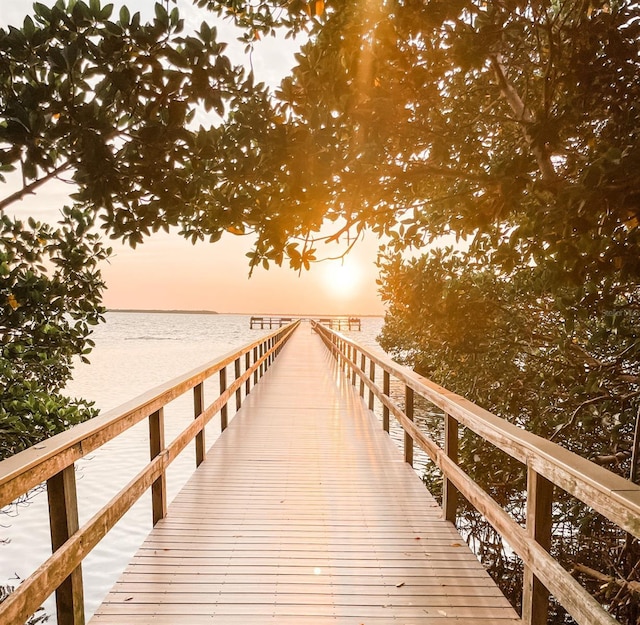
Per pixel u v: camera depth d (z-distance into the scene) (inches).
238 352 297.1
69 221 208.4
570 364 222.8
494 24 107.5
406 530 144.2
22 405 203.2
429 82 114.2
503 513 98.1
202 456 209.3
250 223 107.7
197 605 105.8
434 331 258.7
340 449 231.6
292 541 136.3
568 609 70.2
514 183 110.7
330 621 101.0
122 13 87.0
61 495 81.3
